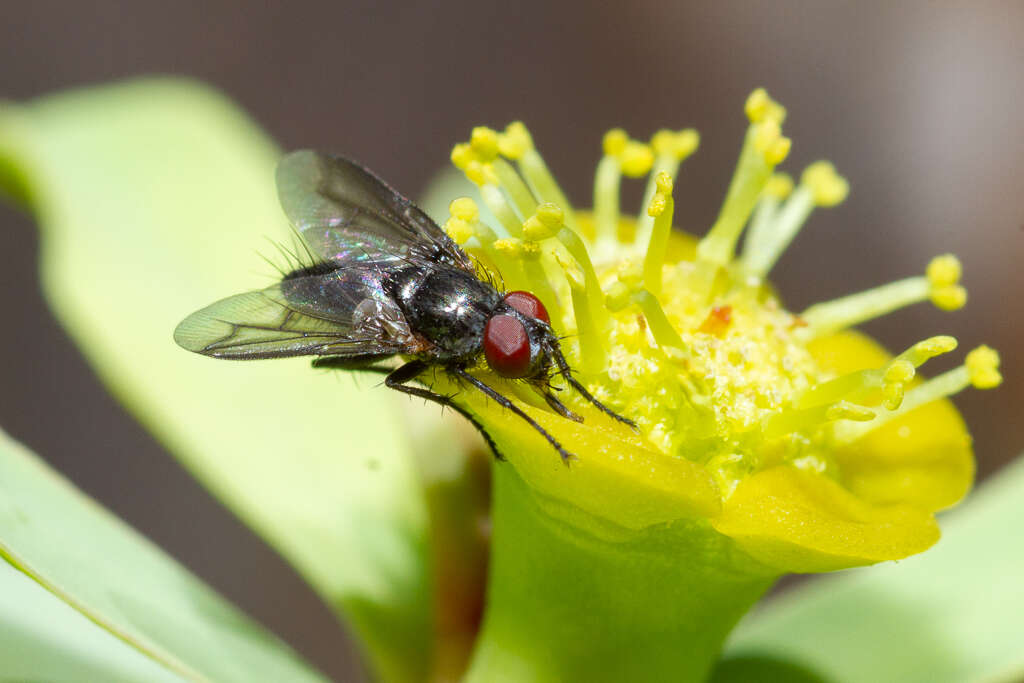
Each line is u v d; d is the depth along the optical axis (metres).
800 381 0.07
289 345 0.07
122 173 0.09
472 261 0.08
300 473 0.08
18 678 0.07
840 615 0.08
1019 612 0.08
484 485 0.08
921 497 0.07
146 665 0.07
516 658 0.07
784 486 0.07
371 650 0.08
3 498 0.07
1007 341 0.12
